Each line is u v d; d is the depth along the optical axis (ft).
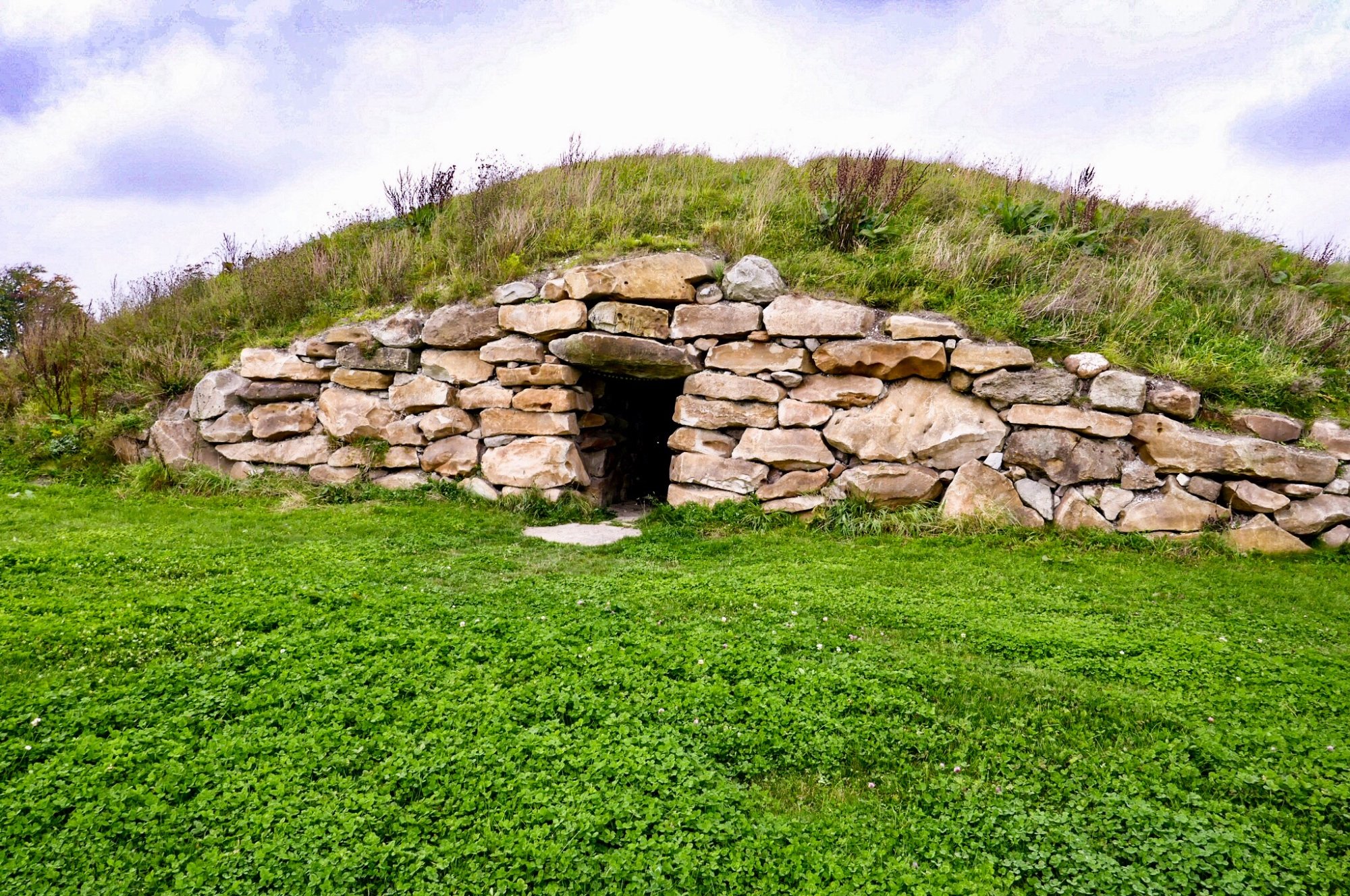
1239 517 28.86
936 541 29.50
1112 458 30.07
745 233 36.96
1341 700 16.38
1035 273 35.19
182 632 18.39
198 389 37.88
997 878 11.22
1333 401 30.42
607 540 30.37
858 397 32.50
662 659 17.71
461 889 10.77
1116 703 16.24
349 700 15.48
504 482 35.27
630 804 12.50
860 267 35.55
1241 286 37.47
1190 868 11.28
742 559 27.73
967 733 15.14
